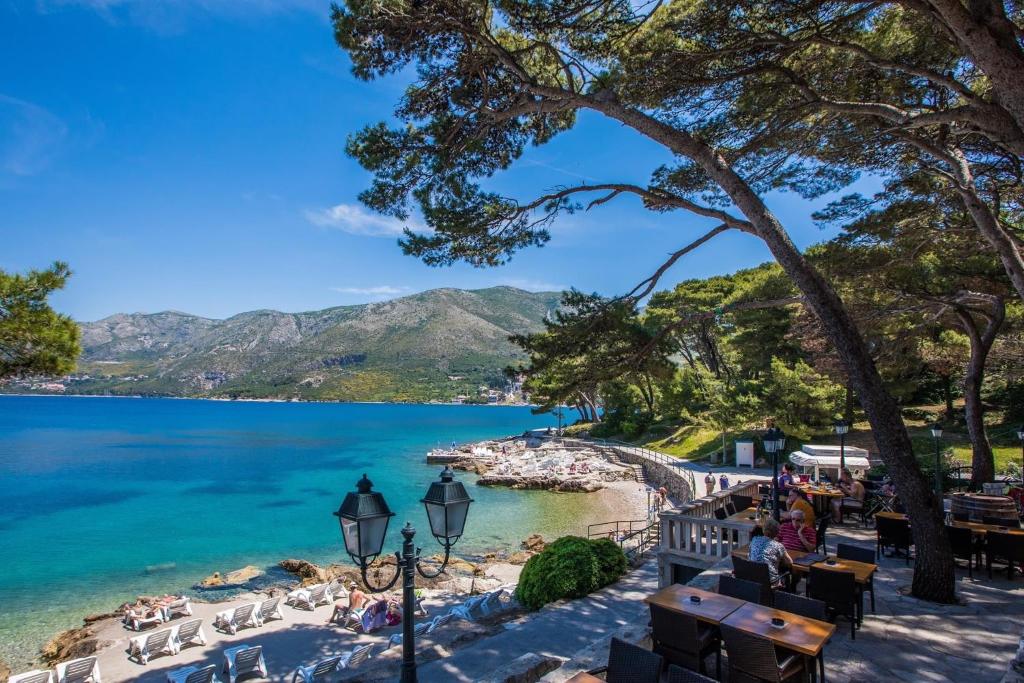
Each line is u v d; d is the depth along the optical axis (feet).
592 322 43.24
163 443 274.57
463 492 19.67
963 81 35.63
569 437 222.07
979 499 39.60
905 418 134.82
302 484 149.38
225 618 50.49
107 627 53.31
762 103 34.22
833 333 29.37
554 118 40.91
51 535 95.04
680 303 175.32
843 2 27.43
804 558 27.35
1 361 30.04
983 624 24.67
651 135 32.60
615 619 36.99
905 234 46.47
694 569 37.14
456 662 31.12
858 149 38.22
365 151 36.83
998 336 72.95
